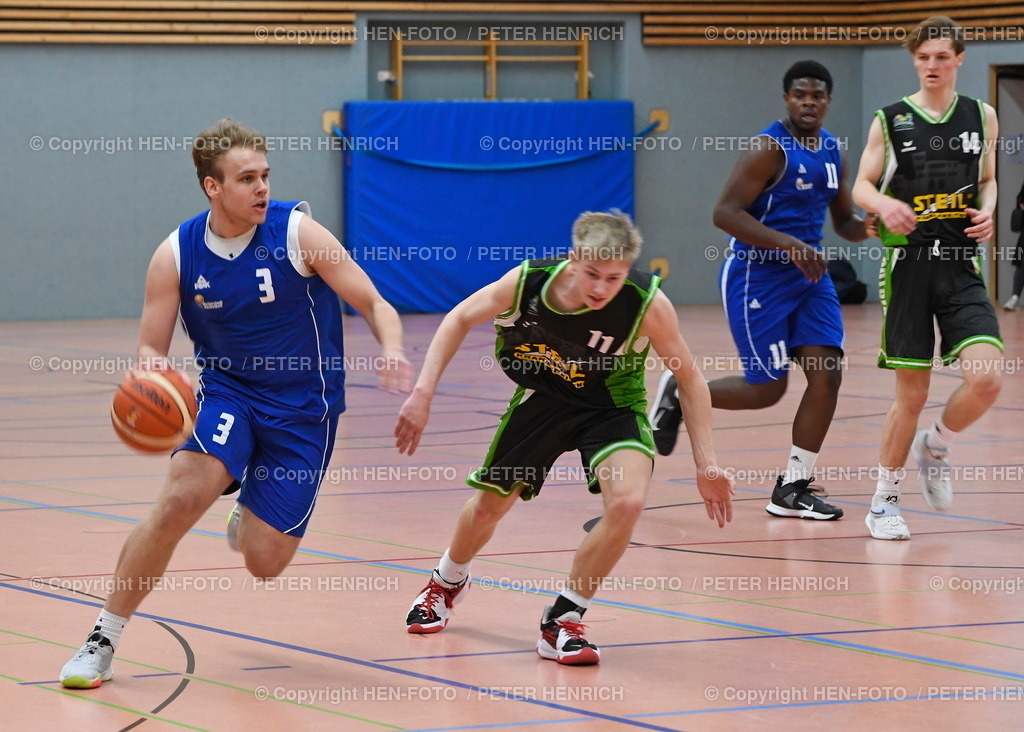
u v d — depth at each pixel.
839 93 25.02
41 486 8.41
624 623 5.33
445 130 23.17
